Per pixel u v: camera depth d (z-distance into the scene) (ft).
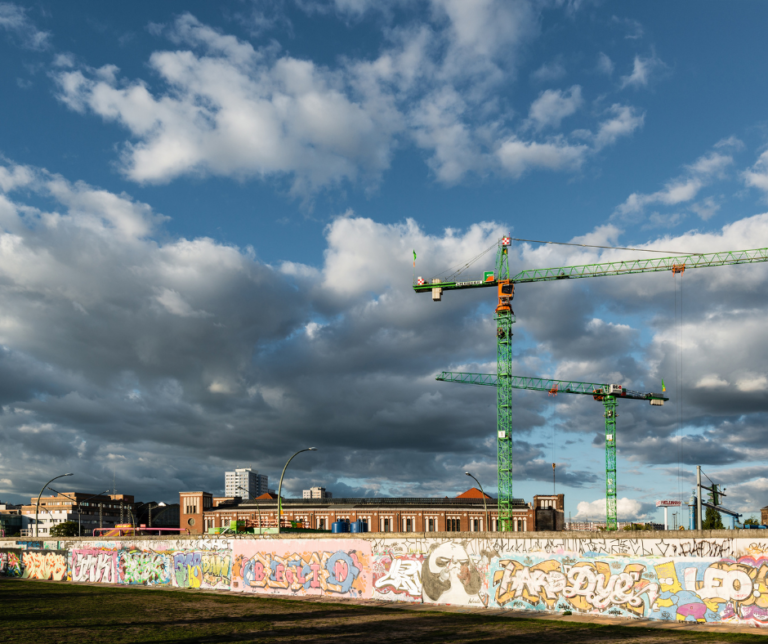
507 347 458.50
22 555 204.95
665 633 77.00
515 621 88.58
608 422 552.82
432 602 107.96
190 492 475.72
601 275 450.71
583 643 70.95
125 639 75.46
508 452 442.09
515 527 437.99
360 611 100.63
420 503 459.32
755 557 80.28
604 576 91.76
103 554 173.99
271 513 459.73
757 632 75.97
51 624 89.51
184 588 147.54
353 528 130.82
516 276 466.29
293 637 76.38
